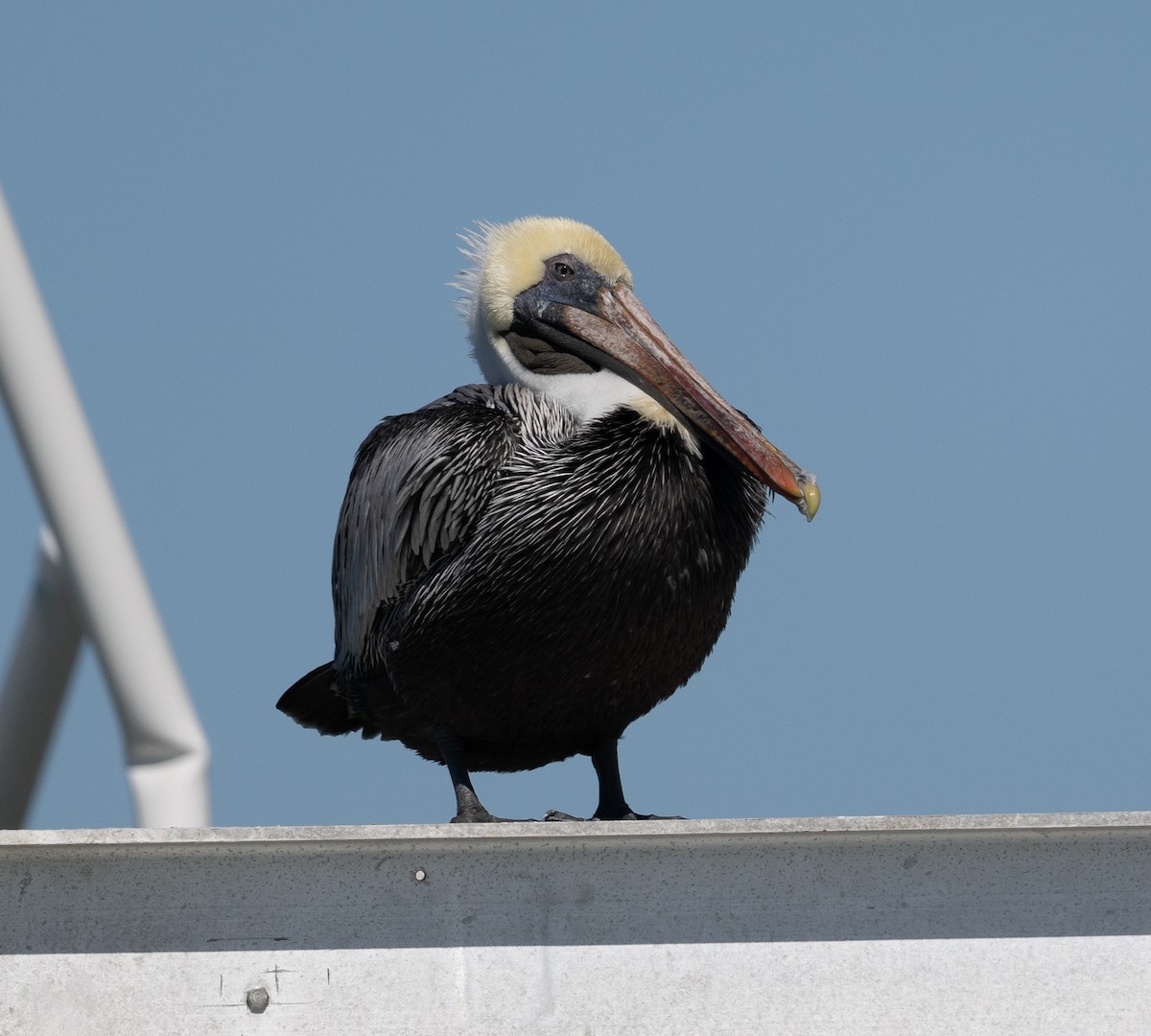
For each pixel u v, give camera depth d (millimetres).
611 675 12984
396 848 8430
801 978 8445
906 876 8555
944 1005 8430
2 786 10008
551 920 8438
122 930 8266
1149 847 8547
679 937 8453
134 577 8664
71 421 8609
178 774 8703
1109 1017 8422
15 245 8586
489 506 13180
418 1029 8289
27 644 9664
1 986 8164
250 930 8312
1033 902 8539
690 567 12961
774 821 8367
